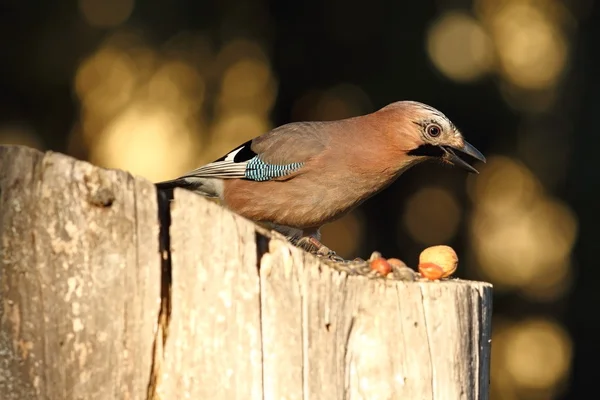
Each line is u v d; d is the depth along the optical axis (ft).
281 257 14.32
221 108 46.83
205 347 14.12
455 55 46.21
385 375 14.78
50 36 46.14
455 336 15.12
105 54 46.65
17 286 13.85
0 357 13.80
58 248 13.89
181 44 46.24
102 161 47.39
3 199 13.88
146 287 13.99
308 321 14.34
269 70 46.47
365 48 45.80
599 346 48.42
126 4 46.11
